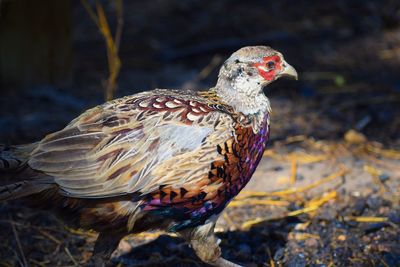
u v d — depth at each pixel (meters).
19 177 7.12
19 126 12.16
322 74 14.73
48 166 7.04
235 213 9.57
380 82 14.30
